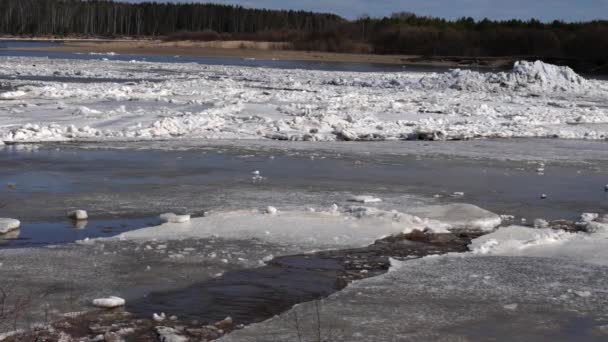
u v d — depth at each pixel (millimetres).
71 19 164000
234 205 13867
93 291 8922
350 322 7965
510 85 46000
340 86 47125
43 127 22844
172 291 8992
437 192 15695
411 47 110875
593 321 8078
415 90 45250
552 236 11797
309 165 18734
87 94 33812
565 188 16562
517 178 17703
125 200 14188
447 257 10625
